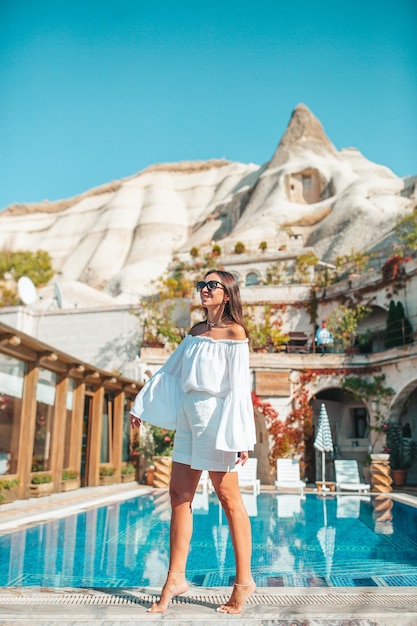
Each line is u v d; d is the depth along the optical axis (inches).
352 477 587.8
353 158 2755.9
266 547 267.4
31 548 251.6
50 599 123.0
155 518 363.9
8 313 896.3
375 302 839.7
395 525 348.5
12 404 432.8
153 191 3383.4
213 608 116.3
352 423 852.0
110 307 892.0
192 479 125.0
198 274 1077.8
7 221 3848.4
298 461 713.6
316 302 921.5
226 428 118.7
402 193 2082.9
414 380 673.0
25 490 431.5
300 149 2657.5
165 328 816.3
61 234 3560.5
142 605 118.6
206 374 123.2
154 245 2987.2
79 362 502.3
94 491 542.0
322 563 225.3
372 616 109.8
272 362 751.7
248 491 585.3
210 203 3280.0
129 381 637.9
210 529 330.0
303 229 1984.5
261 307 925.2
